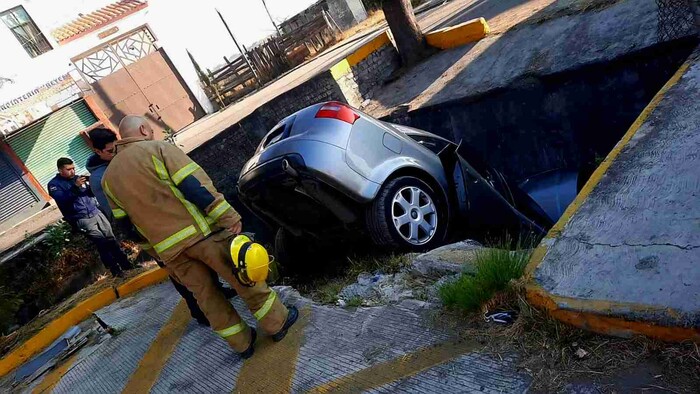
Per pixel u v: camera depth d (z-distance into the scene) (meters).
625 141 3.21
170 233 2.93
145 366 3.95
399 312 3.02
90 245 7.82
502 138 6.79
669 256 2.16
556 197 5.31
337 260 4.79
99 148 4.13
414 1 18.75
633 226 2.44
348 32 19.17
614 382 1.92
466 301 2.64
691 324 1.85
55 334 5.64
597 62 5.53
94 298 6.00
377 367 2.60
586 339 2.16
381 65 9.34
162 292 5.55
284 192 4.09
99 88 17.52
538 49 6.70
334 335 3.10
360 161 3.99
